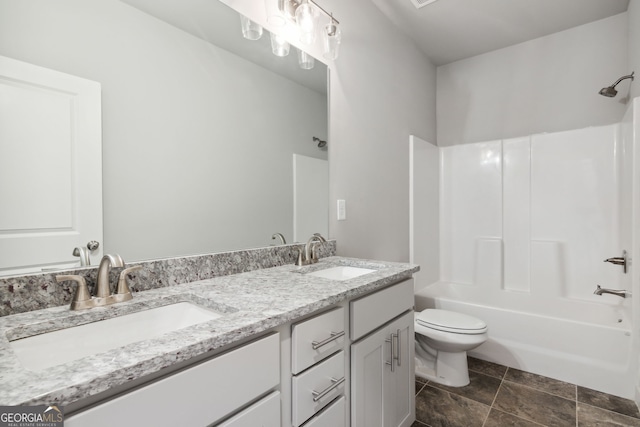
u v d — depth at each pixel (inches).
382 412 50.2
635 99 67.4
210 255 47.8
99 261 36.7
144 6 40.9
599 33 96.3
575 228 99.3
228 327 27.6
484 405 68.9
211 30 48.6
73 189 34.8
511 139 110.1
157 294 38.5
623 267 80.8
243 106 53.4
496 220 112.7
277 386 32.8
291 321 34.4
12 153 30.7
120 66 38.5
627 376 69.7
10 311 30.6
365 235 81.1
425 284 111.2
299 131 63.2
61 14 33.8
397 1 84.7
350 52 76.2
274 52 58.0
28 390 17.9
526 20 95.5
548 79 104.7
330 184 70.2
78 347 30.5
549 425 62.1
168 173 43.5
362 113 80.2
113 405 20.5
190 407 24.5
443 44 108.7
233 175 52.0
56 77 33.4
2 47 30.1
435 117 125.0
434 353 82.5
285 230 60.6
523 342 83.3
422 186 109.7
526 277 107.0
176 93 44.3
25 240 31.6
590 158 97.0
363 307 45.3
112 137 37.9
